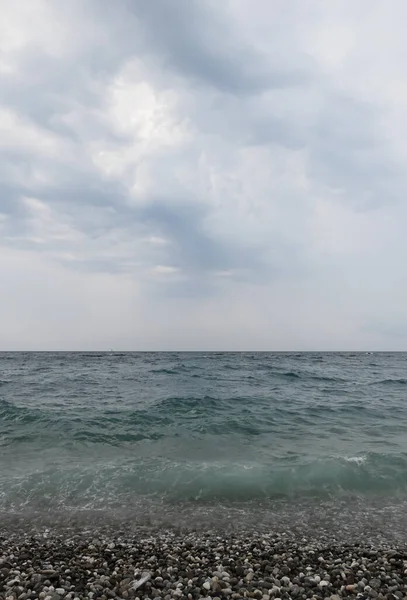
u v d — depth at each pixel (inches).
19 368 2059.5
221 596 211.5
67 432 579.8
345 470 415.8
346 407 815.7
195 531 298.7
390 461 444.5
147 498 356.5
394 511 336.2
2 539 280.2
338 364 2883.9
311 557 258.4
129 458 466.0
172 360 3272.6
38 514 323.0
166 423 646.5
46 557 254.7
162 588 219.0
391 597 211.8
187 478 398.0
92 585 220.1
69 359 3499.0
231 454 486.0
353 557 258.8
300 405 837.8
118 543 277.3
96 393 1008.2
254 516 325.4
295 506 344.5
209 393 1007.0
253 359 3619.6
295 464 437.1
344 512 333.7
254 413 740.0
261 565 246.5
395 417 732.0
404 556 259.3
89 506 339.3
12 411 692.1
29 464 441.4
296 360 3486.7
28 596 207.6
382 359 4603.8
